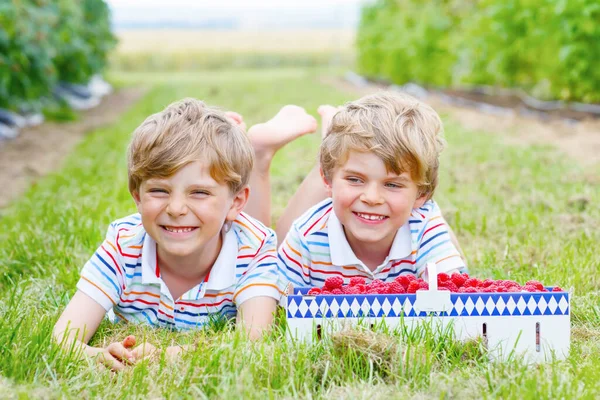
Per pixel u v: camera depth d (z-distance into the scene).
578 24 8.62
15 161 7.06
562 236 3.49
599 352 2.16
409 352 1.98
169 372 2.02
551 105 10.42
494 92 13.04
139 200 2.35
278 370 1.95
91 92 15.93
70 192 4.98
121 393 1.91
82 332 2.32
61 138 8.77
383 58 18.86
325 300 2.16
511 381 1.86
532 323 2.14
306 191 3.06
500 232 3.66
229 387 1.85
